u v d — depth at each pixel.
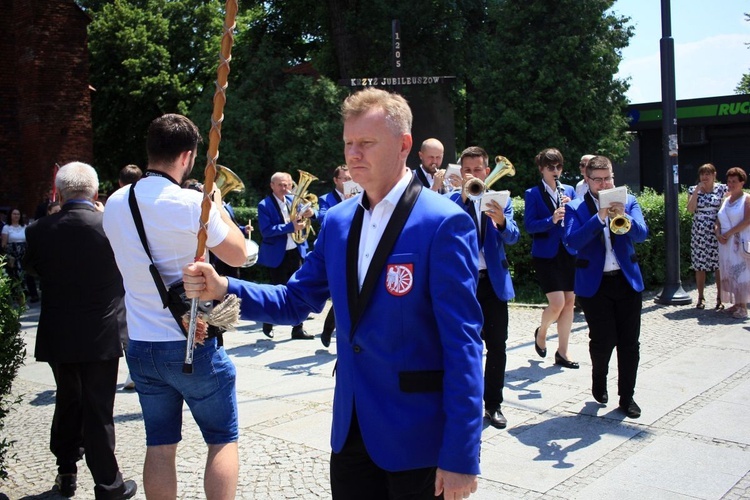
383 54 22.05
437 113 24.53
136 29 28.59
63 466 4.40
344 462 2.52
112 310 4.14
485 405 5.36
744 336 7.97
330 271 2.53
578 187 9.22
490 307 5.25
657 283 11.40
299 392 6.33
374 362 2.37
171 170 3.24
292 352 8.05
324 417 5.59
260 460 4.73
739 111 23.91
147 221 3.10
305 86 19.98
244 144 19.86
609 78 19.61
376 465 2.46
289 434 5.21
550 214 6.62
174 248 3.11
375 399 2.37
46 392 6.88
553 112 18.91
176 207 3.09
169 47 29.89
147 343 3.15
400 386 2.33
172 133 3.21
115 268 4.17
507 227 5.10
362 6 21.84
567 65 19.14
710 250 9.52
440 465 2.22
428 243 2.32
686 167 25.48
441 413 2.34
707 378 6.36
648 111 25.22
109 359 4.10
